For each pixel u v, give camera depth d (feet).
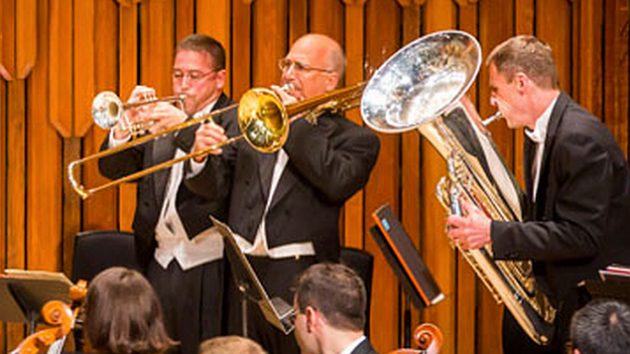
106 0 63.82
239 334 50.42
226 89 64.49
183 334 51.70
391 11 64.75
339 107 48.42
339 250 50.52
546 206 44.93
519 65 44.88
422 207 65.31
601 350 28.81
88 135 64.34
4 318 46.80
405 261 45.50
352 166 48.78
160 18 64.18
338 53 50.78
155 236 52.90
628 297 38.52
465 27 64.90
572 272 44.80
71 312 36.91
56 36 63.57
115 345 33.17
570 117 44.37
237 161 50.44
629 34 64.95
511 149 65.05
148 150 52.95
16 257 63.98
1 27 63.05
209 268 51.85
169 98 51.06
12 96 63.57
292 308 44.88
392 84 44.80
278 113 45.70
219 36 64.28
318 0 64.49
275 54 64.49
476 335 65.87
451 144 44.60
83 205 64.44
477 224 44.34
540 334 46.14
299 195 49.14
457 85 44.24
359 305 36.50
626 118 65.26
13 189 63.77
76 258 58.85
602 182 43.57
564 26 65.26
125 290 33.55
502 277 45.78
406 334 51.42
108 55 63.98
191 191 51.57
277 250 48.85
